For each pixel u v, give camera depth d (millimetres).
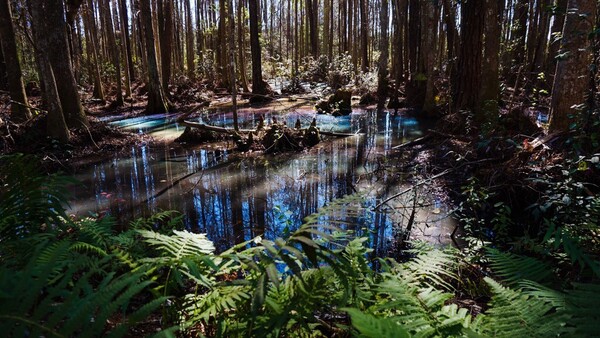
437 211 5941
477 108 9742
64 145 10688
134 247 2824
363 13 31891
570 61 6102
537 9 16969
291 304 1903
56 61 11680
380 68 21344
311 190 7391
